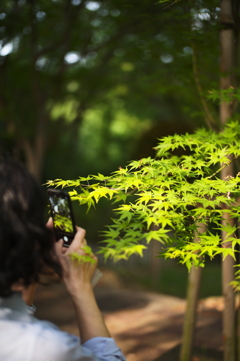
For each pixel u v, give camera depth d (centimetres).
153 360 395
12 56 682
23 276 92
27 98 789
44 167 1328
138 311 550
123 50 709
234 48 294
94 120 1644
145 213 154
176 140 216
